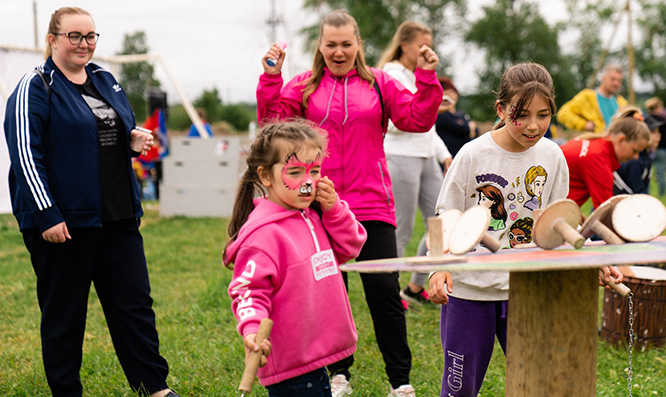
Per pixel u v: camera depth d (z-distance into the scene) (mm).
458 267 1770
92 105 3244
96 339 4699
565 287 2023
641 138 4227
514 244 2848
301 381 2479
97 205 3184
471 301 2787
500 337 2891
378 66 5168
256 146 2533
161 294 5891
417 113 3471
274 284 2424
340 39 3467
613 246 2090
